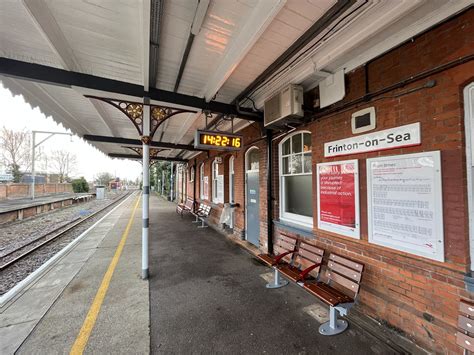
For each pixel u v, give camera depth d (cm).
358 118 279
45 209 1366
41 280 370
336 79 302
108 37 244
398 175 234
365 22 215
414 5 184
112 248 559
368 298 265
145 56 250
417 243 217
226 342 230
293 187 439
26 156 3145
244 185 624
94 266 435
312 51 267
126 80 340
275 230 469
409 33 220
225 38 246
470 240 188
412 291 223
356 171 279
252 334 242
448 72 197
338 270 280
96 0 192
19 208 1075
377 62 260
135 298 314
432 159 207
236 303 304
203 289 343
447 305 196
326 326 253
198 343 228
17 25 225
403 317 227
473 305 173
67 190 3175
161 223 914
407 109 228
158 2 187
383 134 250
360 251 277
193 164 1229
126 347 221
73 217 1156
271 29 232
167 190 2892
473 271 185
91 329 246
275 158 475
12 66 276
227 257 495
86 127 645
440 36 203
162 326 254
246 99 420
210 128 652
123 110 391
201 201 1093
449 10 189
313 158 353
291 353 216
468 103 190
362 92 277
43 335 236
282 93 340
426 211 210
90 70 310
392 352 216
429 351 205
